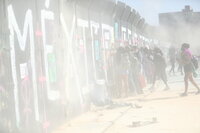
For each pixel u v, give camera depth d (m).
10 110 5.84
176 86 15.77
